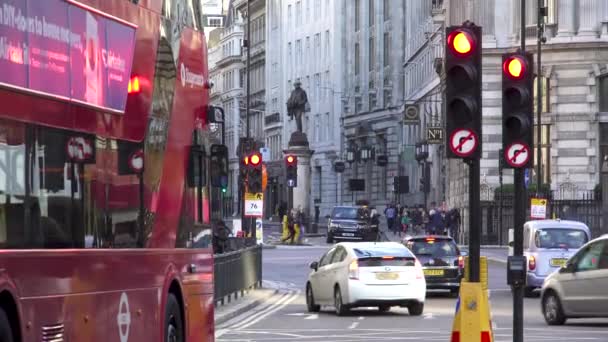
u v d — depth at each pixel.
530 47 109.62
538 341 35.22
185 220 24.47
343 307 44.97
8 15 15.70
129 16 20.50
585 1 108.56
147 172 21.52
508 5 110.19
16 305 15.78
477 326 24.73
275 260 88.56
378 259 44.81
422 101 141.88
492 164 109.50
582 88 108.88
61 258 17.36
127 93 20.27
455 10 124.94
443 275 54.66
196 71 25.50
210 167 26.91
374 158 173.12
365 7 181.62
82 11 18.31
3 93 15.55
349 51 187.50
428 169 129.62
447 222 113.31
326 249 105.56
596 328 39.75
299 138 132.00
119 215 19.94
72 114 17.88
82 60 18.28
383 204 173.62
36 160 16.59
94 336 18.67
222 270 47.47
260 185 73.25
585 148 108.88
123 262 20.11
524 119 25.89
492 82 110.12
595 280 39.41
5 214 15.58
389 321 43.03
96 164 18.83
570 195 108.31
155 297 22.09
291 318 44.53
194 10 25.66
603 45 108.06
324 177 195.50
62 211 17.48
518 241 27.14
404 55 170.50
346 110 188.25
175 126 23.55
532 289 55.22
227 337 36.81
